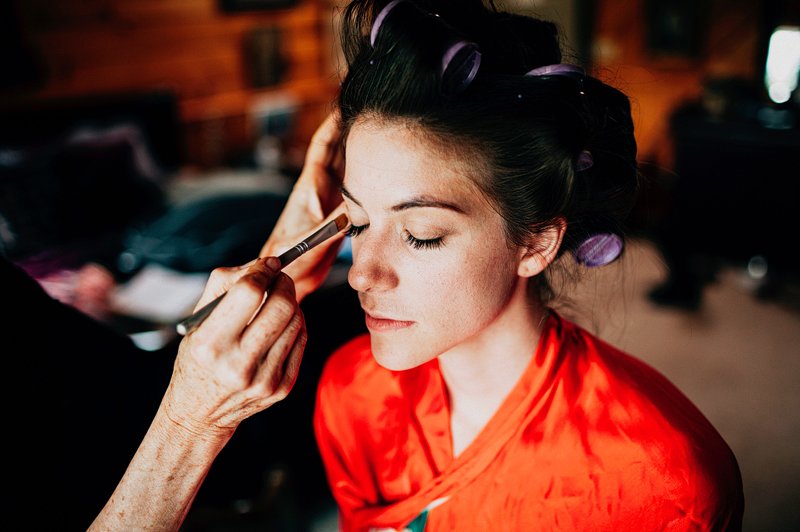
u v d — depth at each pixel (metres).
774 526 1.96
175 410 0.57
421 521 0.77
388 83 0.59
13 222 2.45
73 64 3.14
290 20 4.05
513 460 0.72
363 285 0.63
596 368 0.73
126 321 2.01
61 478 0.71
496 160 0.61
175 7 3.48
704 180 3.39
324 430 0.88
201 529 1.27
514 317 0.72
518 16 0.69
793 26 3.56
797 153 3.16
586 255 0.74
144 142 3.12
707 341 2.97
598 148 0.68
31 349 0.74
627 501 0.68
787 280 3.50
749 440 2.34
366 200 0.62
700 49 4.02
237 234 2.39
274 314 0.54
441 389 0.79
